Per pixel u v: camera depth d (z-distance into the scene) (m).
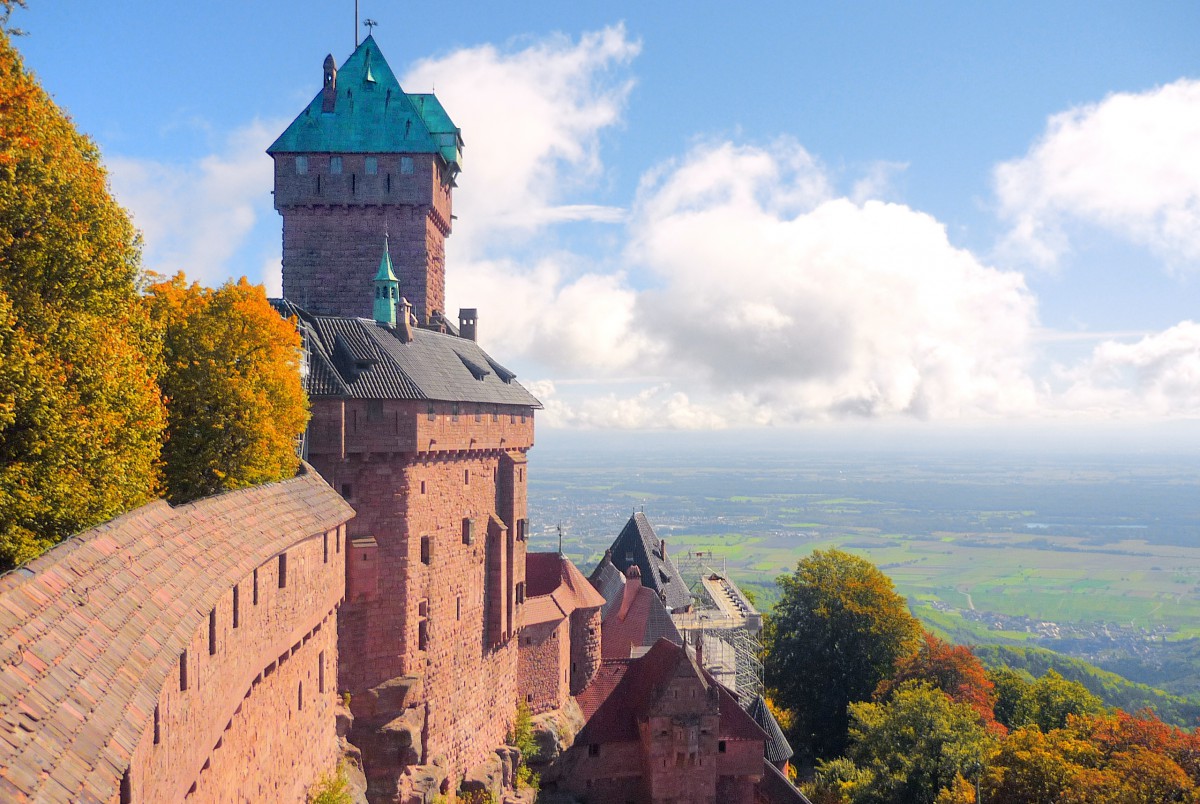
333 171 83.31
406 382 61.41
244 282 48.06
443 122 89.19
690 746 76.75
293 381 49.09
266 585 33.84
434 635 64.75
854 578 131.00
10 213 33.28
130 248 39.31
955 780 87.62
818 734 126.69
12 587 18.06
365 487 60.06
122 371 35.59
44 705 16.03
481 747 72.06
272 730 35.69
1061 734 90.12
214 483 44.88
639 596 102.69
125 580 22.45
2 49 34.38
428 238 85.12
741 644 120.94
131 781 19.59
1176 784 74.62
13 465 30.72
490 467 75.50
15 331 31.36
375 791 58.84
